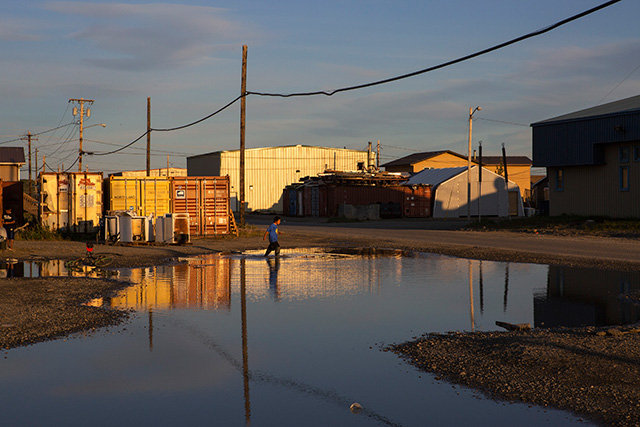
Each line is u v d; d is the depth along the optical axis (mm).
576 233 30359
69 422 5328
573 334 8484
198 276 15344
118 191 29172
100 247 23516
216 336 8547
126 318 9758
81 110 63531
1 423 5305
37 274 15414
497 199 63969
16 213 27531
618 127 32500
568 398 5797
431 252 22359
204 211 29984
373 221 54344
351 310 10609
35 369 6883
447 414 5484
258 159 86812
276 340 8320
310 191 64125
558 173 37906
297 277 15203
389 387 6277
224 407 5703
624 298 11836
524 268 17094
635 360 6977
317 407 5695
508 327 9016
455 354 7457
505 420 5316
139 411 5598
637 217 32438
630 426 5086
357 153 93250
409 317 9961
